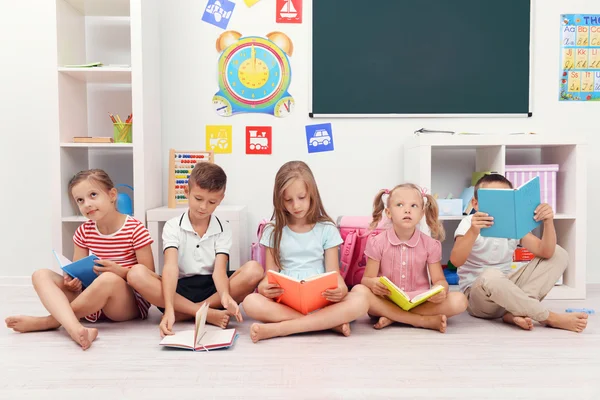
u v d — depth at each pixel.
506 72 2.33
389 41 2.32
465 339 1.44
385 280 1.48
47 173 2.31
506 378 1.13
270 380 1.12
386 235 1.67
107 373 1.16
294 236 1.67
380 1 2.31
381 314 1.60
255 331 1.40
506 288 1.54
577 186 2.01
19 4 2.27
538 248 1.64
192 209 1.60
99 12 2.25
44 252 2.32
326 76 2.33
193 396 1.03
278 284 1.46
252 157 2.35
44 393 1.05
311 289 1.40
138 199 2.04
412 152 2.16
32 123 2.30
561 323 1.52
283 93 2.34
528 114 2.33
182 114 2.33
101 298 1.47
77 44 2.22
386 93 2.33
